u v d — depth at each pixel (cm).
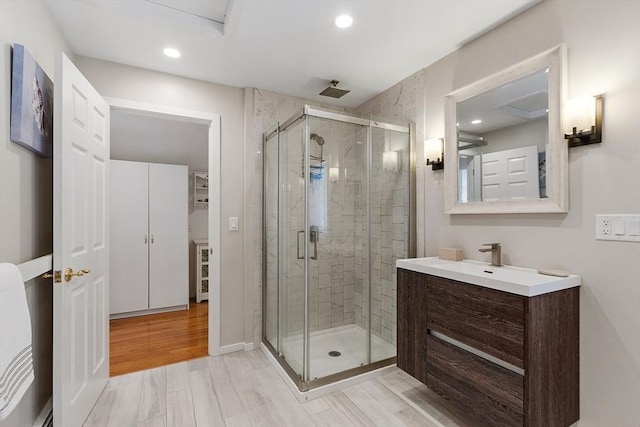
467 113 213
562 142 161
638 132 138
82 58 229
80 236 176
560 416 147
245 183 286
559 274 156
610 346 146
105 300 217
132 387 219
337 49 222
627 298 141
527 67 177
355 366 238
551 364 143
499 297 148
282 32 201
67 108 160
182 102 262
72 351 165
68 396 160
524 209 178
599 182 150
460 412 192
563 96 161
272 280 279
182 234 411
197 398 206
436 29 198
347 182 255
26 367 118
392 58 235
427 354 190
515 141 184
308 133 232
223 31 202
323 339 246
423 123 253
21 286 118
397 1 171
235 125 284
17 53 136
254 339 287
